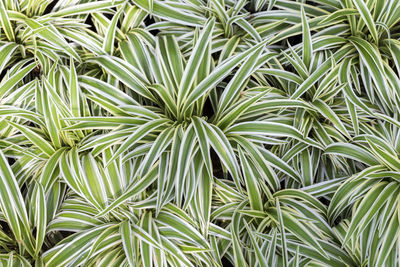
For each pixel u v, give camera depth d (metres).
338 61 1.10
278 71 1.09
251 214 1.05
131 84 1.07
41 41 1.11
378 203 1.03
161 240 1.04
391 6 1.10
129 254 1.00
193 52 1.05
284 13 1.14
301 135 1.06
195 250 1.03
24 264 1.03
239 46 1.12
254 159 1.06
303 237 1.03
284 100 1.06
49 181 1.05
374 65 1.08
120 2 1.11
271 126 1.06
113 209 1.05
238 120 1.10
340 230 1.05
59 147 1.08
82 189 1.03
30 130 1.06
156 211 1.01
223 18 1.12
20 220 1.04
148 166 1.02
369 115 1.10
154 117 1.06
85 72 1.13
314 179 1.13
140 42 1.10
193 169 1.03
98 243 1.02
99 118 1.04
